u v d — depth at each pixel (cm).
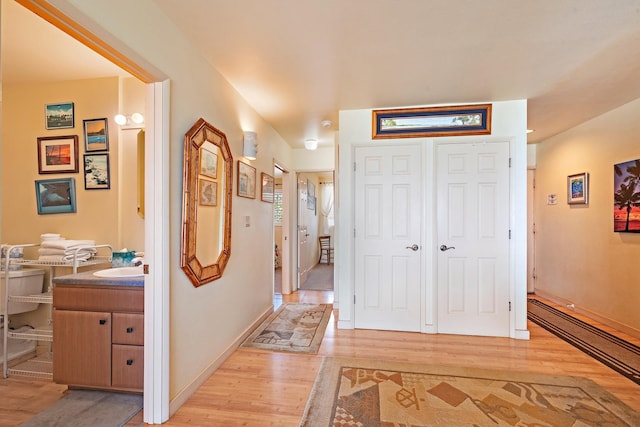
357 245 351
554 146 448
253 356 279
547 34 208
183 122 211
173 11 187
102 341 213
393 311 344
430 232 337
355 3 180
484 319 329
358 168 351
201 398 215
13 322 285
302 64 249
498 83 281
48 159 287
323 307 432
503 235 326
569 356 278
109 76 281
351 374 245
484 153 329
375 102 327
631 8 182
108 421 192
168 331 194
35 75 277
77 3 131
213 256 251
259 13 189
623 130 330
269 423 190
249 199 336
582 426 186
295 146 522
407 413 198
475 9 185
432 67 252
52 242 254
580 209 396
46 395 219
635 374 246
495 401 210
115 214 279
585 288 387
